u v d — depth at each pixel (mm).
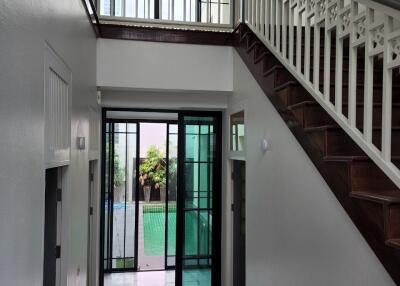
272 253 2889
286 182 2631
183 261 4793
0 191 1119
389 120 1612
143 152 7125
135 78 3785
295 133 2441
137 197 5973
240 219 4453
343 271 1897
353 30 1850
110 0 4125
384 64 1604
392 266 1512
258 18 3283
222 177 4816
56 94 1952
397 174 1543
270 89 2893
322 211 2113
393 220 1543
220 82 3986
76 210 2604
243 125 3787
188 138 4785
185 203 4797
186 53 3902
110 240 5828
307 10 2336
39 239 1603
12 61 1219
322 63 2914
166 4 4570
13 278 1252
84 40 2881
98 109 4172
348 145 2059
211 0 4625
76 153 2572
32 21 1458
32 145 1473
